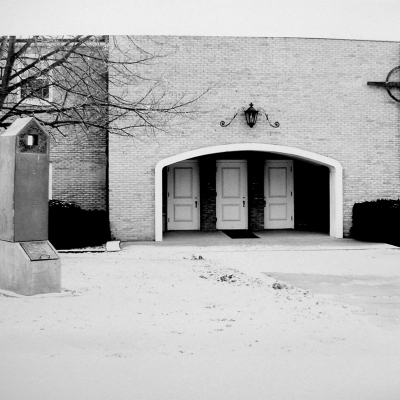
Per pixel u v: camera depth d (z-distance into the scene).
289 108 15.99
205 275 9.98
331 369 5.01
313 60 16.03
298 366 5.07
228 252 13.60
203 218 18.66
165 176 18.73
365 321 6.78
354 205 16.27
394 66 16.33
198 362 5.11
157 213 15.70
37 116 15.50
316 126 16.09
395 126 16.36
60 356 5.16
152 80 14.99
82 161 16.38
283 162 19.23
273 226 19.22
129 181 15.66
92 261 11.57
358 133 16.25
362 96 16.23
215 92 15.78
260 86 15.89
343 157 16.23
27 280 7.50
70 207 15.05
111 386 4.49
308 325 6.49
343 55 16.12
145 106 13.28
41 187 7.74
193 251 13.70
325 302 7.92
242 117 15.84
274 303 7.64
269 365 5.08
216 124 15.78
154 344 5.59
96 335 5.82
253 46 15.87
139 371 4.85
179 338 5.81
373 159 16.33
